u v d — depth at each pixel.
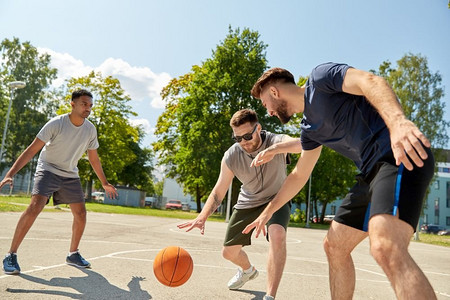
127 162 42.84
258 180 3.97
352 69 1.95
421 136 1.41
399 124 1.51
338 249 2.56
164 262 3.31
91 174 39.81
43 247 5.68
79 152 4.50
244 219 3.97
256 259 6.54
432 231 56.34
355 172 41.62
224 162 4.09
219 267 5.34
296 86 2.47
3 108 47.94
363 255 9.07
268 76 2.52
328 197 44.12
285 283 4.50
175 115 34.91
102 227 10.75
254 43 33.75
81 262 4.45
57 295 3.17
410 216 1.73
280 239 3.50
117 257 5.42
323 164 41.66
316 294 4.00
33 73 48.47
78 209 4.52
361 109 2.15
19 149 48.56
